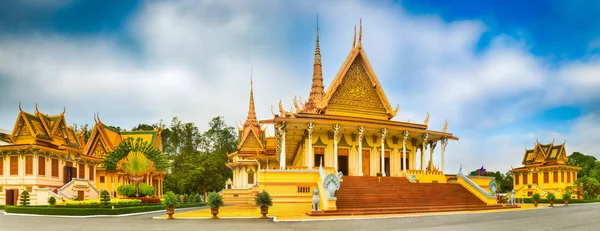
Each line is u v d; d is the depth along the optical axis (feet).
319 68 168.86
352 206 96.12
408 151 152.15
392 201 102.83
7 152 145.89
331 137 140.15
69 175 165.78
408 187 115.85
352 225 66.69
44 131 156.76
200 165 237.25
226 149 301.43
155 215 97.30
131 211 103.81
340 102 143.64
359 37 147.02
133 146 157.79
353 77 147.02
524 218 79.05
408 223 69.51
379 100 150.82
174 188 245.86
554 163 233.76
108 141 205.05
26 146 142.61
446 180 139.03
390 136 149.38
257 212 100.22
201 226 67.51
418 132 139.95
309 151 122.93
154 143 219.20
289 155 179.93
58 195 139.44
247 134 210.59
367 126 131.64
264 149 207.10
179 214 100.94
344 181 113.60
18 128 150.71
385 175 138.82
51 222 77.71
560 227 62.18
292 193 105.50
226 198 195.93
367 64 147.64
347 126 130.31
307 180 106.83
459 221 73.00
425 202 106.73
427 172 134.72
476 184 123.65
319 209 91.15
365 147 145.38
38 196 139.33
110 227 66.64
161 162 161.17
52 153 153.99
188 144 302.66
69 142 170.81
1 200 144.05
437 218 80.18
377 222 72.18
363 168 143.84
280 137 146.82
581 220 74.13
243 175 205.57
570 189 214.07
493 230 58.39
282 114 137.69
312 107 153.99
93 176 187.11
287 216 88.07
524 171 250.57
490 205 111.55
